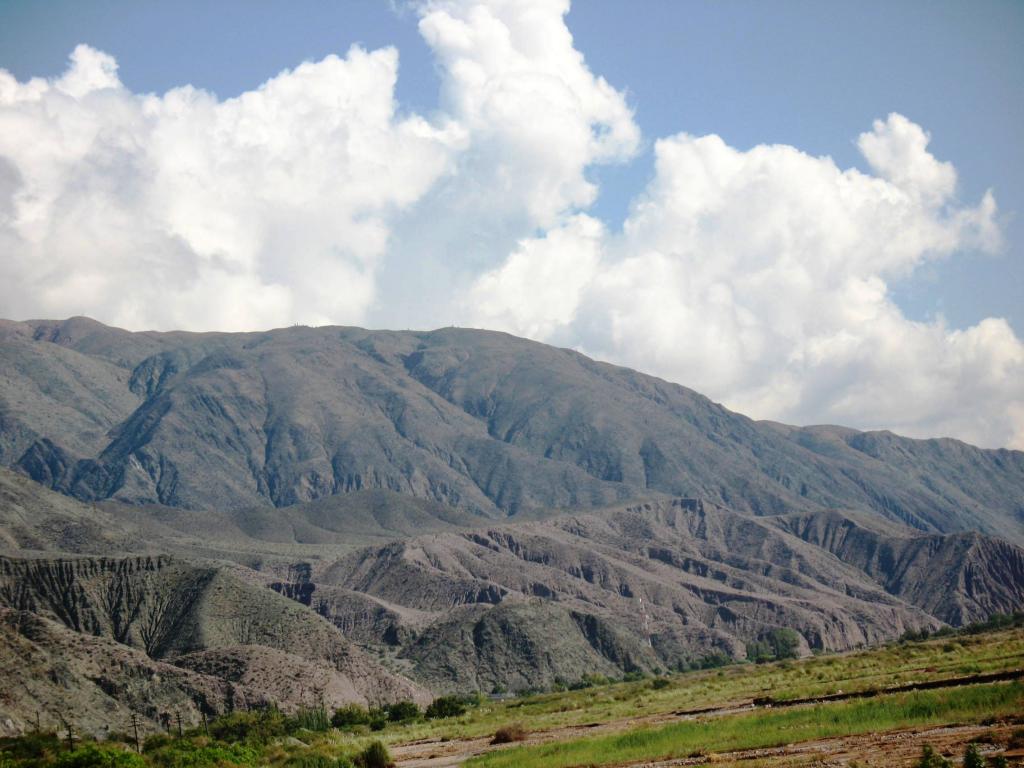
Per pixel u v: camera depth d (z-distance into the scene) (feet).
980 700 196.13
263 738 399.03
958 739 167.22
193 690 558.15
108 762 237.66
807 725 204.44
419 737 356.38
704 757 187.01
